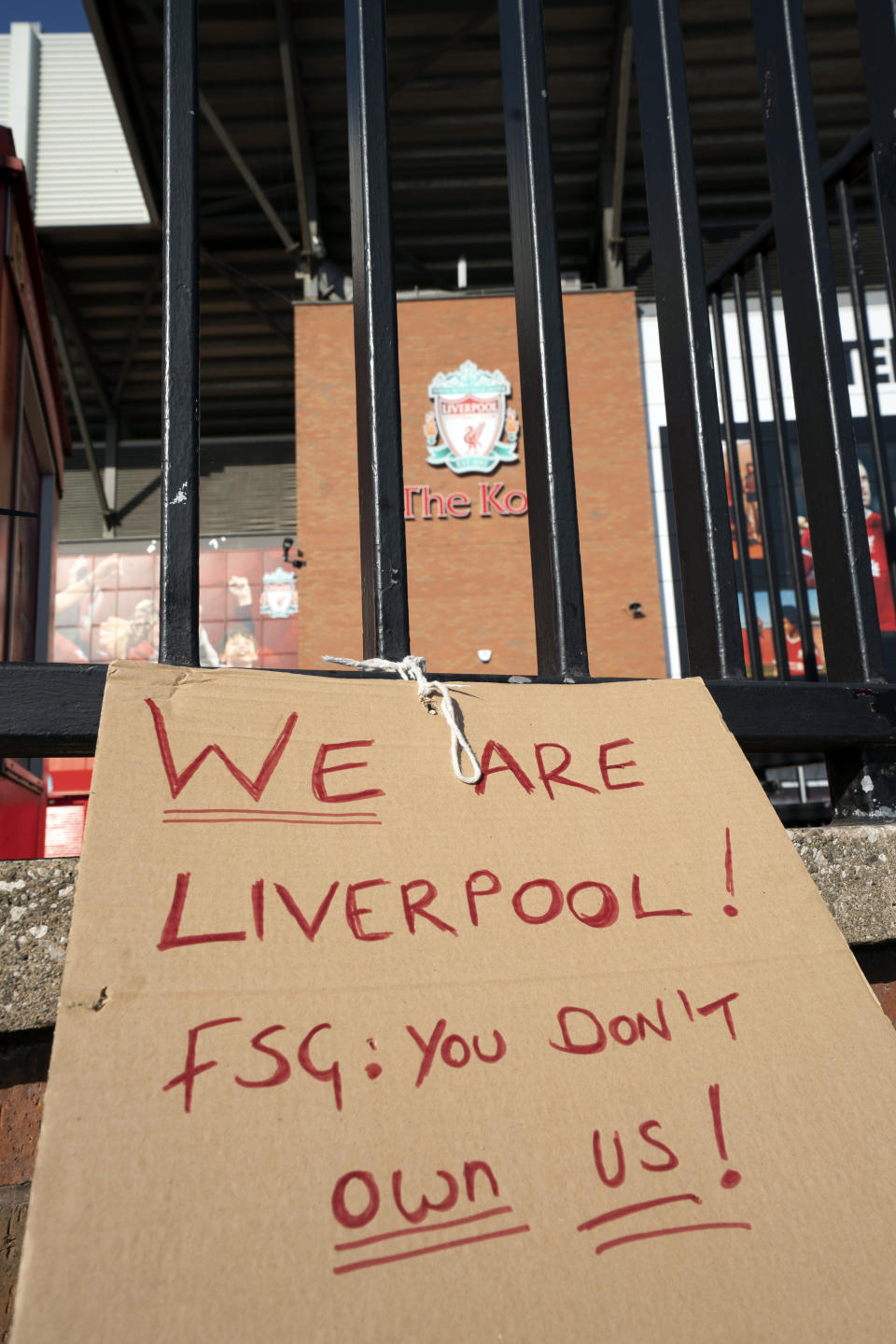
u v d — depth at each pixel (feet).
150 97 38.40
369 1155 1.96
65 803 19.62
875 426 6.18
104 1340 1.62
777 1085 2.31
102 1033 1.99
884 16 4.94
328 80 37.91
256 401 55.31
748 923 2.65
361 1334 1.72
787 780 25.40
